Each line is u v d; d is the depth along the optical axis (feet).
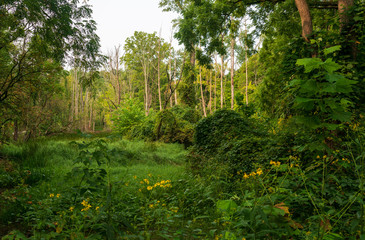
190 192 14.97
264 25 37.93
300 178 10.48
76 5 22.27
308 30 17.74
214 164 22.03
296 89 7.96
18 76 26.63
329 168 11.50
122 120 70.85
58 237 8.70
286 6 33.91
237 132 26.12
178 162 35.76
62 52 24.30
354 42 14.82
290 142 16.12
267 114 40.50
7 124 29.94
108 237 8.14
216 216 11.53
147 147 42.65
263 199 7.30
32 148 30.94
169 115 52.01
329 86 6.51
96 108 199.62
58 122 49.19
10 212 11.73
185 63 77.30
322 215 7.23
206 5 35.32
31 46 23.91
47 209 10.28
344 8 16.47
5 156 27.35
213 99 148.36
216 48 38.17
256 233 6.44
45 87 30.25
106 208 9.30
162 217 11.10
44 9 21.35
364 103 11.78
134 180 19.07
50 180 19.90
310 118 7.37
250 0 32.63
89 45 24.17
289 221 6.84
